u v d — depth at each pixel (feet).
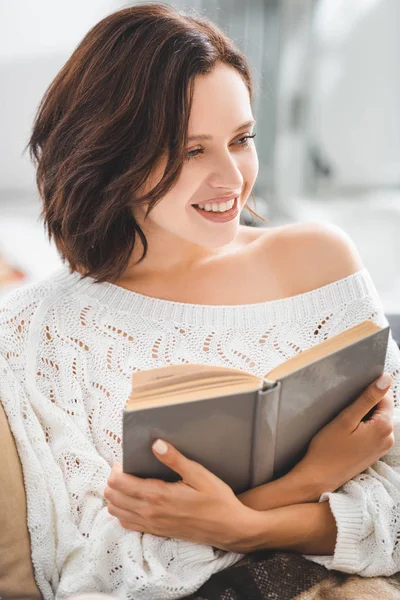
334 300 3.37
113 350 3.22
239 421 2.49
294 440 2.79
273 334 3.30
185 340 3.25
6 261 7.50
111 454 3.12
